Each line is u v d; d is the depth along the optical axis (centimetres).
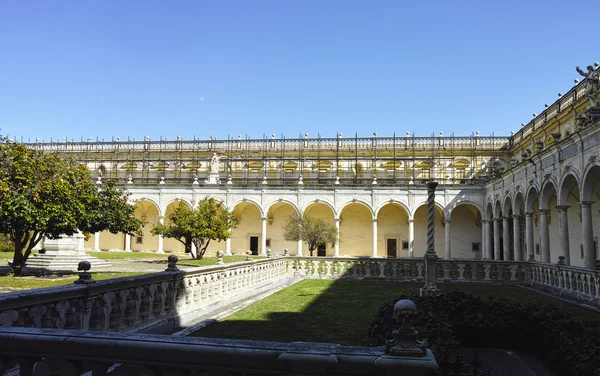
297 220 5156
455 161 5897
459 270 2664
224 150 6400
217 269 1518
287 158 6172
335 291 2066
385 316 901
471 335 1002
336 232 5278
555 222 3881
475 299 1024
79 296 814
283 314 1401
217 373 416
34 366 466
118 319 938
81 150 6650
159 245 5694
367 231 6066
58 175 2244
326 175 6125
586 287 1867
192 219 4119
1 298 652
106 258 4184
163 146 6550
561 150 2797
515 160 4134
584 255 2462
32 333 450
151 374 433
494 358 934
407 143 6012
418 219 5978
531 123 4869
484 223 5122
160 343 424
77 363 447
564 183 2783
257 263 2058
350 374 390
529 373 846
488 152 5788
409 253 5359
